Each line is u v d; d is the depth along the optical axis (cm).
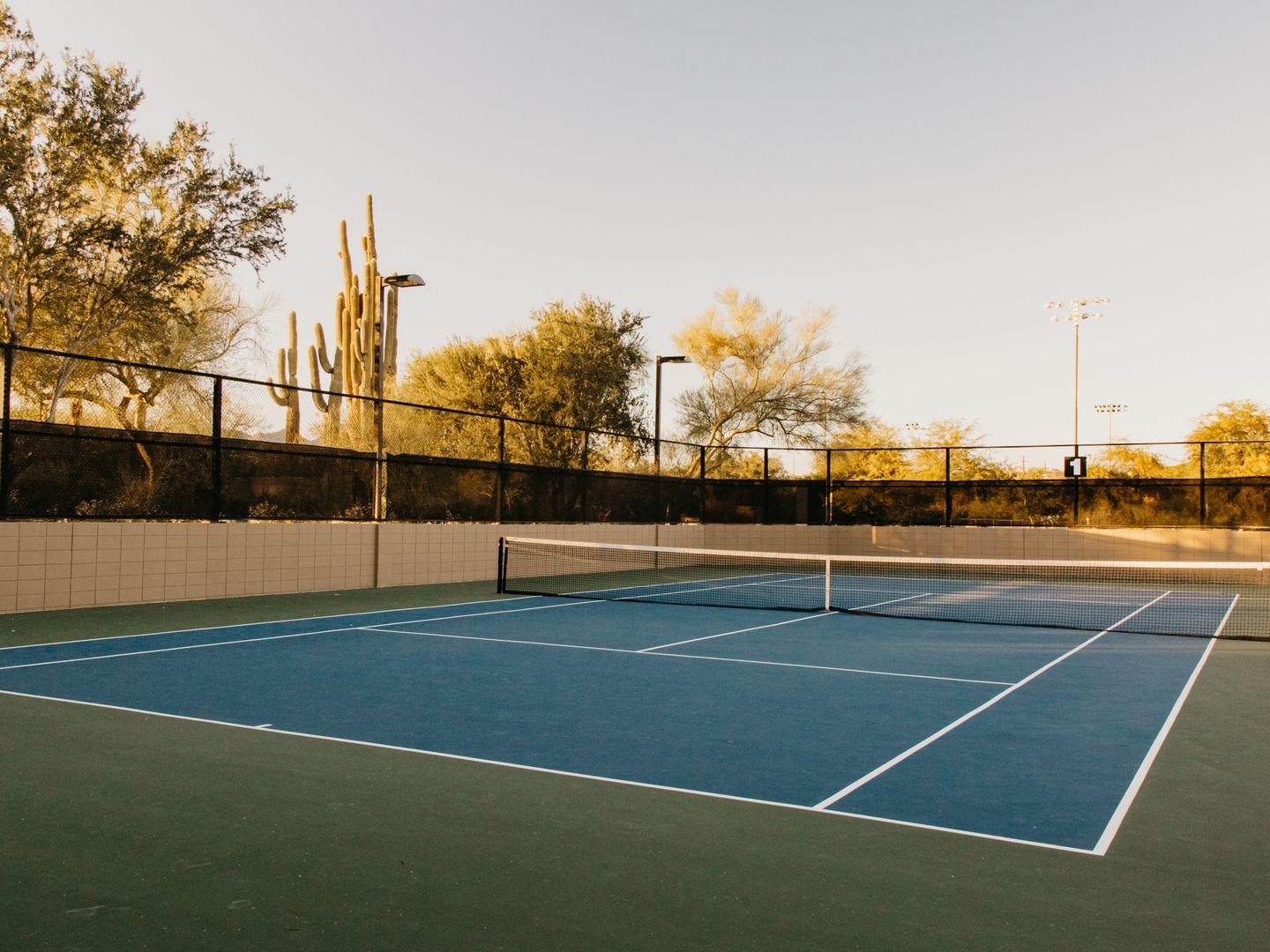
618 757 651
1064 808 544
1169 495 2680
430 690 892
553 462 2645
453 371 3656
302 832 489
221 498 1683
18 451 1397
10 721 734
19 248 1966
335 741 685
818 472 3158
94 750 648
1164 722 784
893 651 1205
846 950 361
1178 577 2611
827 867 448
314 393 1852
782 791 574
